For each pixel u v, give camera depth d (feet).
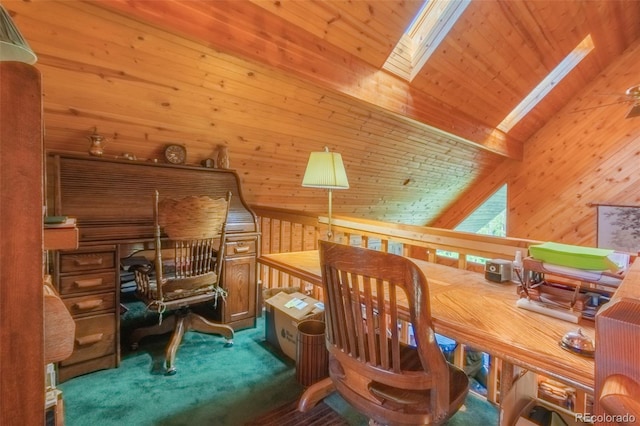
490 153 15.56
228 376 6.44
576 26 9.98
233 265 8.41
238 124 8.72
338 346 3.63
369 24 7.09
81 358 6.23
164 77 6.91
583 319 3.10
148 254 9.13
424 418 3.14
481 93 10.98
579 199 14.70
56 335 2.17
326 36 7.02
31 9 5.12
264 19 6.15
